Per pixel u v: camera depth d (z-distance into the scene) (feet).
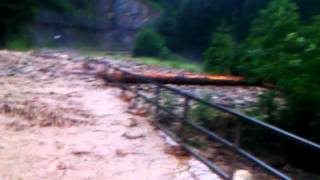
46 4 178.29
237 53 43.86
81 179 20.02
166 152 24.48
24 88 37.04
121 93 37.47
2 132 25.40
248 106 39.70
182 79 38.01
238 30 158.40
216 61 46.65
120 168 21.68
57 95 35.27
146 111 32.55
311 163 36.11
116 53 132.36
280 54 33.40
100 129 27.61
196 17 188.24
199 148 29.71
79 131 26.99
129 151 24.12
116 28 213.25
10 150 22.74
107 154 23.43
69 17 188.65
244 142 37.14
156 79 36.94
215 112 37.04
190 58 185.26
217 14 179.93
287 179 16.10
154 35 135.33
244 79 40.29
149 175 21.08
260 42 37.11
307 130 34.35
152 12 228.84
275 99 37.63
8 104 30.50
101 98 35.40
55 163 21.58
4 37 138.31
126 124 28.99
